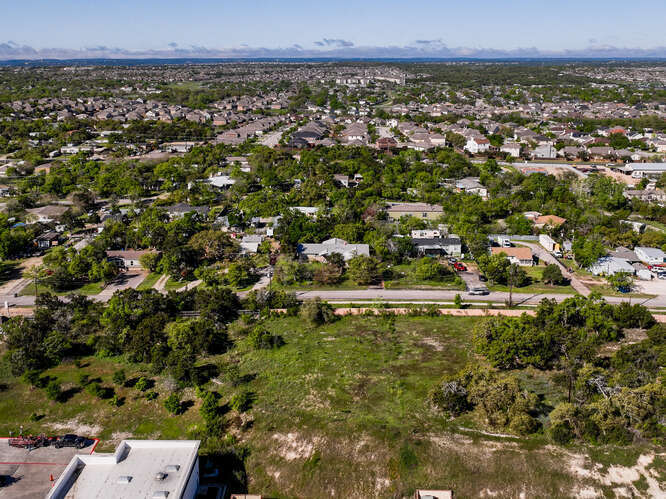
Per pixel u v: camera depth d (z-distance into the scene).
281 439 59.47
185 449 52.72
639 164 188.88
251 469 56.53
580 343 72.88
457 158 198.75
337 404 64.62
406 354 77.12
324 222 125.75
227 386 69.62
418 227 128.25
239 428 61.56
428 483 53.81
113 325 81.31
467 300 95.50
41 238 122.25
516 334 72.69
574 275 107.19
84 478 48.47
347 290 100.25
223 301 88.94
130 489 47.00
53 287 101.12
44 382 71.38
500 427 59.16
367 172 177.12
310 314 87.12
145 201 159.25
